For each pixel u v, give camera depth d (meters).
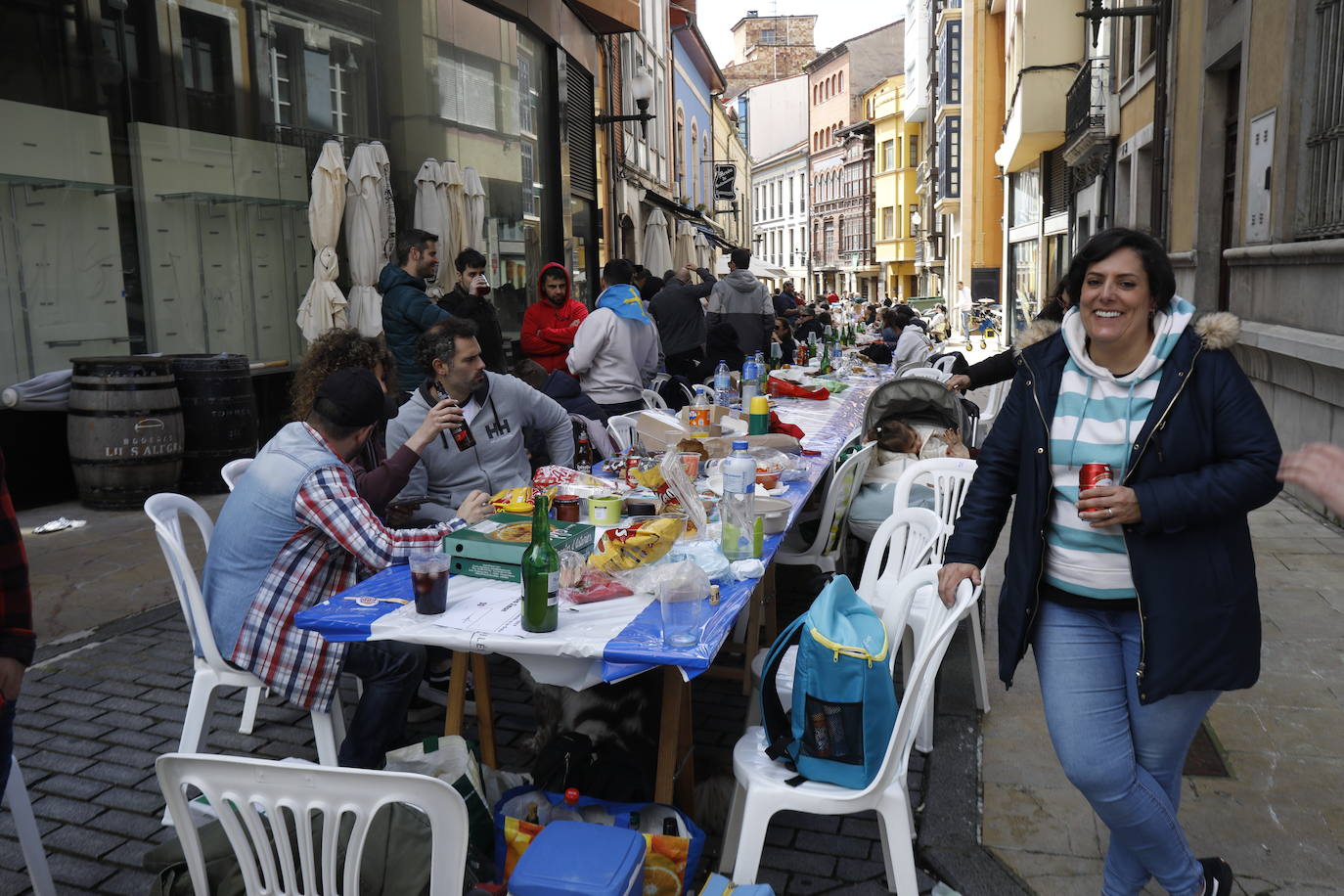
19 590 2.25
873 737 2.52
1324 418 7.01
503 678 4.34
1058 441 2.31
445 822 1.81
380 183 9.84
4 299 7.22
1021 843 3.06
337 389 3.06
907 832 2.52
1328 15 7.02
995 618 5.06
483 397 4.22
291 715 4.01
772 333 10.73
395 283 6.55
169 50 8.36
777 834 3.16
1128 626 2.28
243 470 4.01
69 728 3.87
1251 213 8.58
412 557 2.64
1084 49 18.41
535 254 13.77
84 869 2.97
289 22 9.41
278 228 9.43
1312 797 3.30
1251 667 2.20
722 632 2.54
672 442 4.65
